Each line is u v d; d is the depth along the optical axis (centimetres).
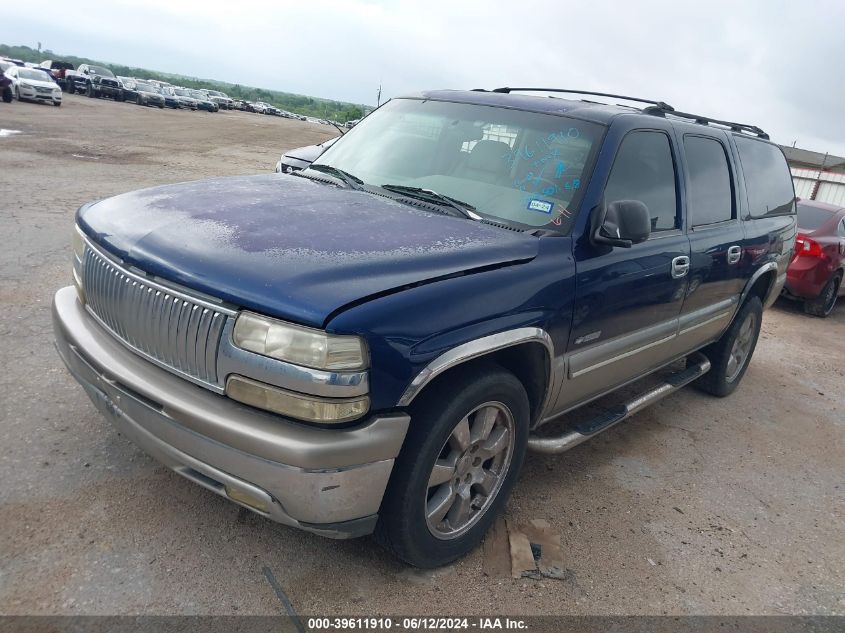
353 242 267
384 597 267
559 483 378
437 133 383
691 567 322
